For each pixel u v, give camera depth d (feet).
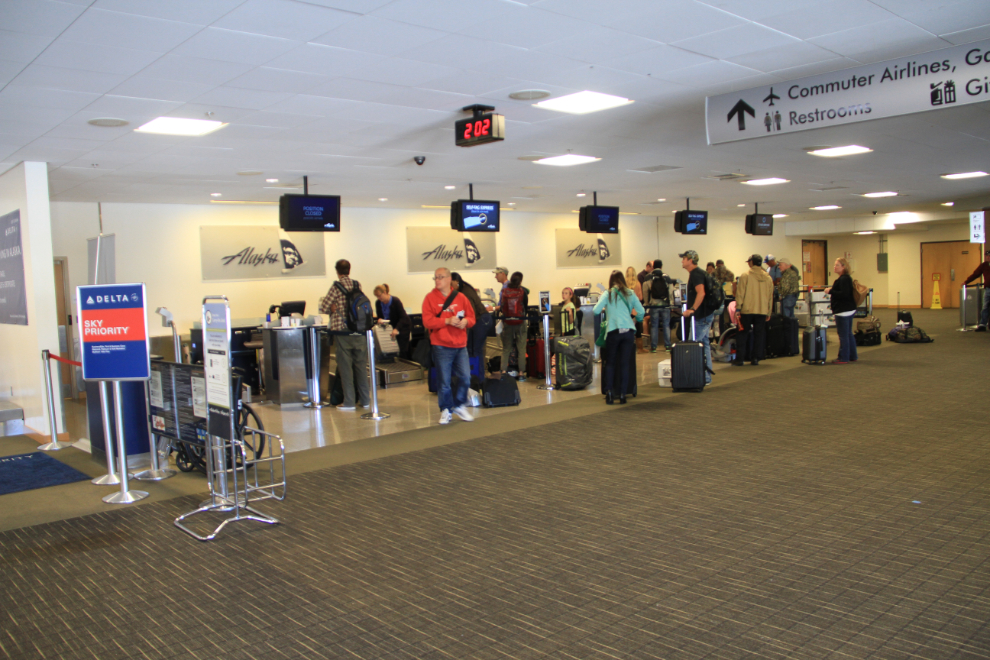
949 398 24.90
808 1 12.67
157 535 14.26
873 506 14.03
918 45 15.65
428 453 20.02
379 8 11.90
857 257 85.05
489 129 18.81
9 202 26.09
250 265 40.91
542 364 33.78
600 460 18.43
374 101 18.51
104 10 11.40
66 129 19.86
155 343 37.42
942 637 8.98
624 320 26.22
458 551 12.64
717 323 43.78
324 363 29.94
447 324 23.53
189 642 9.77
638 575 11.26
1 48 13.01
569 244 57.47
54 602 11.27
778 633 9.23
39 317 24.20
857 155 31.04
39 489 18.03
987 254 50.55
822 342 35.19
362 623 10.09
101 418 20.21
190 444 17.60
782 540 12.46
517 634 9.53
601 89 18.25
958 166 35.53
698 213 47.93
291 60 14.60
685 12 12.86
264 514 15.17
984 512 13.47
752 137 17.87
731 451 18.76
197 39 13.05
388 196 39.70
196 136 21.77
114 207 36.42
